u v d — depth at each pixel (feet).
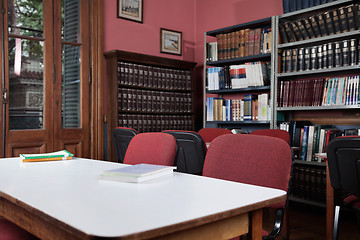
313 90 12.19
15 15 12.30
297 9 12.82
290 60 12.90
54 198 3.16
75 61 13.82
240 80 14.37
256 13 15.70
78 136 13.80
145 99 15.03
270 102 13.25
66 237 2.60
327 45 11.89
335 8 12.19
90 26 14.21
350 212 11.69
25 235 4.40
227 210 2.77
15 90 12.28
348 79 11.31
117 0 15.30
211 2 17.76
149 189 3.58
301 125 12.78
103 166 5.56
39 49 12.89
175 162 6.64
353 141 5.90
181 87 16.49
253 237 3.20
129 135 8.96
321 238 9.06
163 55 17.15
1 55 11.93
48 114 13.05
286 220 8.68
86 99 14.06
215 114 15.42
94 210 2.72
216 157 5.31
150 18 16.62
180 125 16.40
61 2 13.44
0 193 3.50
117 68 14.06
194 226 2.54
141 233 2.19
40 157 6.27
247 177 4.93
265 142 4.94
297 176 12.20
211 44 15.69
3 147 11.93
